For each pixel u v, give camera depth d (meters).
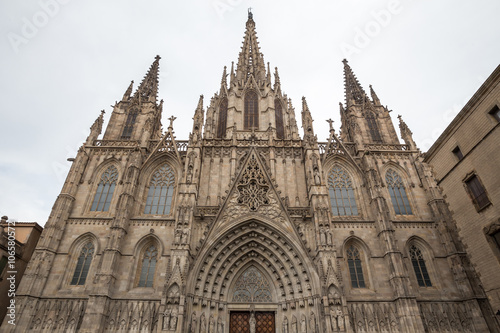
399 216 46.56
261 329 38.00
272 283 40.62
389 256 39.66
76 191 47.06
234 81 63.72
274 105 61.53
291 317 37.31
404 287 37.28
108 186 48.81
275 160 49.84
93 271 40.28
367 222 44.34
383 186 49.31
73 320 36.50
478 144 31.50
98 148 52.19
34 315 36.34
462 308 38.09
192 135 49.44
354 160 50.91
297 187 47.25
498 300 28.67
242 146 51.44
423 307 38.16
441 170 36.84
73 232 43.00
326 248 37.56
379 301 38.09
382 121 60.25
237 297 39.78
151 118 58.75
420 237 43.66
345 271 40.66
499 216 28.89
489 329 35.53
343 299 34.06
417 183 49.69
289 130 56.41
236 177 45.38
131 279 39.56
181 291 33.97
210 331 35.94
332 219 44.69
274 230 41.09
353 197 48.78
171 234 42.84
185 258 36.53
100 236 42.84
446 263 41.56
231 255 41.09
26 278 37.69
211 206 43.31
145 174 49.66
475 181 32.09
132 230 42.97
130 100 61.78
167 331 31.94
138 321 36.34
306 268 37.94
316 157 46.00
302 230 41.88
